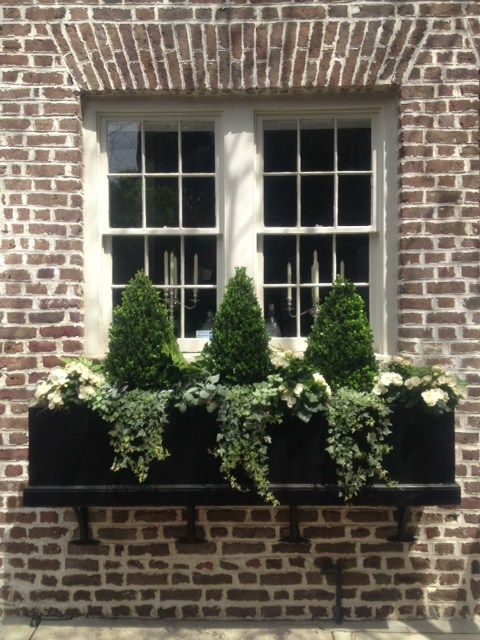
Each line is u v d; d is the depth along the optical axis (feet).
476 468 16.62
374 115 17.26
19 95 16.69
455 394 15.03
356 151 17.31
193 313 17.52
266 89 16.72
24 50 16.67
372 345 15.94
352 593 16.71
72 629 16.29
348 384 15.38
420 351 16.62
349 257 17.34
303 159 17.39
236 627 16.43
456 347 16.60
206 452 15.03
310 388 14.66
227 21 16.57
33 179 16.69
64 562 16.78
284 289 17.40
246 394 14.80
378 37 16.55
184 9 16.57
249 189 17.11
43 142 16.67
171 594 16.75
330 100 17.15
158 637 16.02
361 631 16.25
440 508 16.70
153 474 15.06
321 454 14.94
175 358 15.16
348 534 16.71
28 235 16.70
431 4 16.53
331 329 15.52
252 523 16.71
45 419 15.16
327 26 16.55
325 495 14.94
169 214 17.43
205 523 16.74
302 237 17.38
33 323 16.72
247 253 17.12
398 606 16.71
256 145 17.35
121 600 16.78
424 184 16.61
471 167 16.57
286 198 17.39
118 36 16.61
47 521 16.79
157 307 15.44
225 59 16.62
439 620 16.67
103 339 17.34
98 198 17.29
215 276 17.40
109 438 15.07
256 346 15.20
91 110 17.13
